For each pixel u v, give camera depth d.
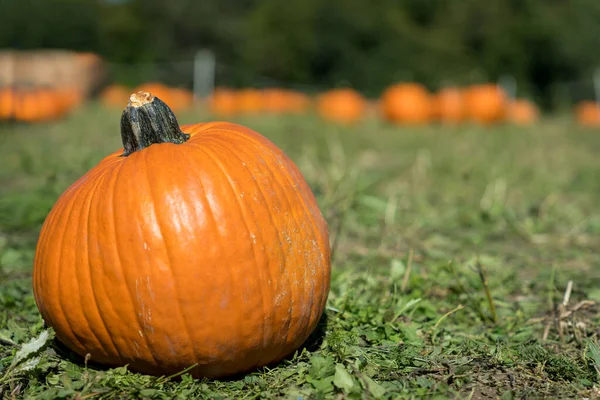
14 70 6.05
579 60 9.80
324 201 1.51
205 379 0.73
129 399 0.68
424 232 1.53
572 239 1.48
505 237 1.51
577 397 0.71
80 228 0.71
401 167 2.46
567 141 3.55
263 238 0.71
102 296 0.69
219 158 0.73
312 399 0.68
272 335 0.72
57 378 0.73
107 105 5.20
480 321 0.96
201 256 0.67
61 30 9.47
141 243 0.68
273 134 3.33
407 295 1.02
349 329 0.88
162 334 0.68
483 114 4.38
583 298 1.07
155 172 0.70
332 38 10.39
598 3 10.27
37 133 3.18
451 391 0.70
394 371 0.76
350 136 3.41
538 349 0.82
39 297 0.74
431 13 11.34
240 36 10.86
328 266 0.78
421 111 4.47
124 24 10.50
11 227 1.45
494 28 10.49
